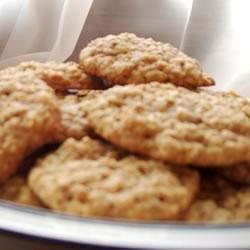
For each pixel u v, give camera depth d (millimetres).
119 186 344
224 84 514
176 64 416
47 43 547
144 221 334
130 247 322
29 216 334
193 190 355
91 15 536
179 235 325
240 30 517
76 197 342
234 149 359
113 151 370
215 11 519
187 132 361
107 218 336
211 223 342
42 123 365
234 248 323
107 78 411
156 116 368
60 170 356
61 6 531
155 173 355
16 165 365
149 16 532
